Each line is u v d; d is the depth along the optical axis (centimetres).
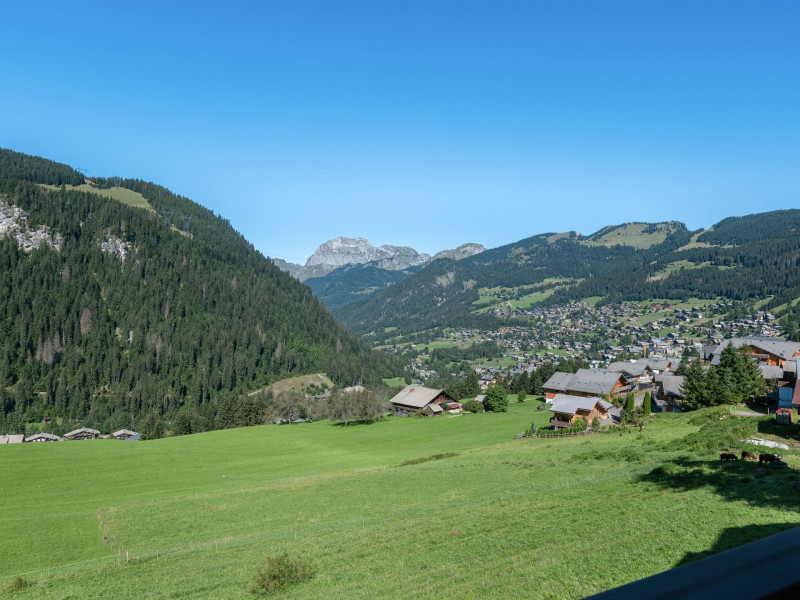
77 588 3788
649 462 4975
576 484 4509
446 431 11781
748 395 8300
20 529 5722
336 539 4066
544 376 16962
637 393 12312
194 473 9088
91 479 8606
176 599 3269
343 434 12781
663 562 2388
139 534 5231
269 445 11812
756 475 3625
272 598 3000
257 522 5153
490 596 2395
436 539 3547
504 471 5962
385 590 2792
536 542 3061
